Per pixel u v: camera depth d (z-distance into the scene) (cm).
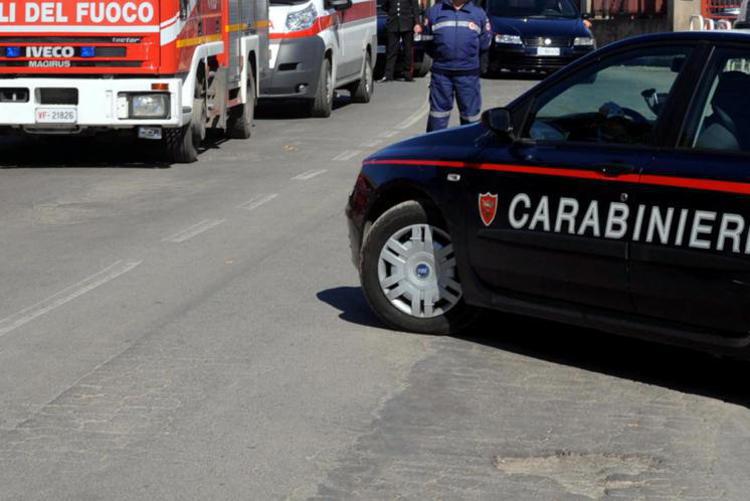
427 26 2098
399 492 764
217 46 2461
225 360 1038
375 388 967
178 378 990
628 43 1003
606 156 980
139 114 2175
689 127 949
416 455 827
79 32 2158
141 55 2150
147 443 848
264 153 2456
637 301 966
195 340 1098
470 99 2109
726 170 915
